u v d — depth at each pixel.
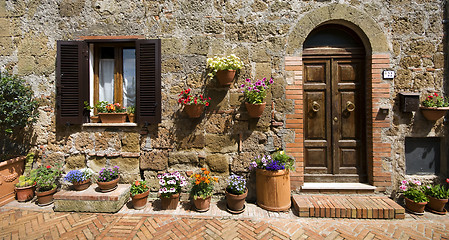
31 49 3.66
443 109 3.26
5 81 3.30
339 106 3.69
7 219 2.99
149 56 3.51
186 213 3.18
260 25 3.53
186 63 3.57
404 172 3.48
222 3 3.55
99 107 3.62
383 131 3.47
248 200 3.56
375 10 3.44
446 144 3.49
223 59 3.38
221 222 2.98
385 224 2.96
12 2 3.68
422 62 3.46
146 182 3.63
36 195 3.38
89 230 2.78
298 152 3.54
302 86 3.58
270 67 3.54
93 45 3.72
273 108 3.55
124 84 3.82
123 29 3.61
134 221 2.97
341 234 2.76
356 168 3.68
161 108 3.57
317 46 3.68
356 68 3.66
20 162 3.62
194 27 3.57
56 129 3.66
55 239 2.62
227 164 3.57
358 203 3.21
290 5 3.51
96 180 3.52
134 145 3.62
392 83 3.46
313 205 3.15
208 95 3.57
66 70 3.54
